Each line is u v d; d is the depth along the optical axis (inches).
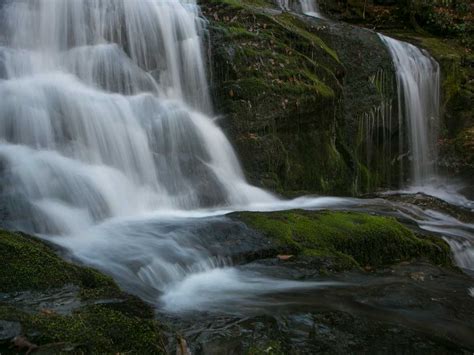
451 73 465.4
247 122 333.1
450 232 282.0
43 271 162.2
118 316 142.5
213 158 312.0
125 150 281.4
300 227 231.1
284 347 149.9
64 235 213.3
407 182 443.2
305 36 390.9
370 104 420.2
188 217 251.1
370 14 585.3
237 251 209.0
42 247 181.3
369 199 349.4
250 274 199.9
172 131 302.7
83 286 164.1
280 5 519.8
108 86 316.2
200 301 175.9
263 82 343.9
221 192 295.3
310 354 148.9
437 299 191.0
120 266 186.4
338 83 390.0
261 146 334.3
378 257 234.2
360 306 179.0
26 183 227.9
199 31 350.9
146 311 154.5
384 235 238.4
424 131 454.3
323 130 372.5
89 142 273.1
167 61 346.3
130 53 336.2
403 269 222.5
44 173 237.9
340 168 380.5
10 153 244.4
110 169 267.6
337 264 212.7
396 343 158.1
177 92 346.9
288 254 215.3
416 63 451.8
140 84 325.4
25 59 303.4
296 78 359.3
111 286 166.7
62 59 316.8
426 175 451.2
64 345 124.8
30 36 318.3
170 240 210.7
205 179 294.8
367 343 157.0
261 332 155.7
